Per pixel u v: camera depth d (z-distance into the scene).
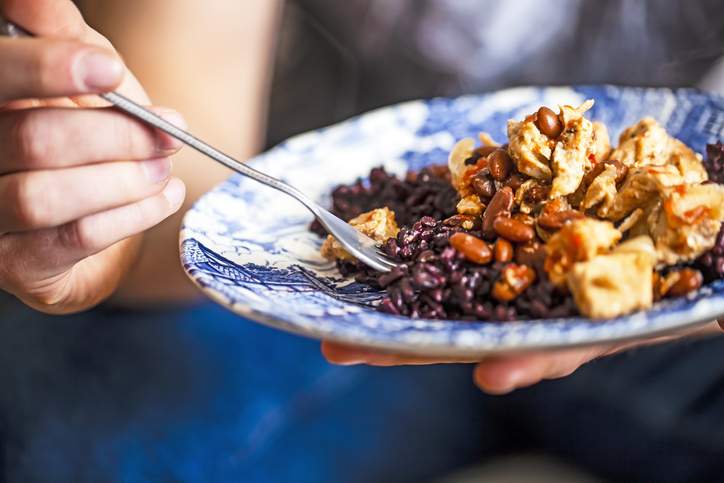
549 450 0.70
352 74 0.82
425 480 0.68
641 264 0.39
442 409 0.70
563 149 0.45
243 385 0.69
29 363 0.70
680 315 0.37
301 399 0.70
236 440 0.67
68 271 0.48
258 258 0.48
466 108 0.60
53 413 0.68
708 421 0.64
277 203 0.54
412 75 0.80
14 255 0.43
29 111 0.39
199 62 0.73
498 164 0.46
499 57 0.78
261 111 0.77
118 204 0.41
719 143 0.52
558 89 0.60
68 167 0.40
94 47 0.37
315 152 0.58
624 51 0.77
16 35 0.40
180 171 0.68
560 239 0.41
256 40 0.76
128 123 0.40
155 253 0.68
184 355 0.70
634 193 0.43
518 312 0.41
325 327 0.38
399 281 0.44
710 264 0.41
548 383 0.69
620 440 0.67
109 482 0.66
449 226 0.46
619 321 0.37
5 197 0.40
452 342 0.37
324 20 0.81
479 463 0.69
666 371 0.67
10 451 0.67
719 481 0.64
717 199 0.42
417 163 0.59
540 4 0.76
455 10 0.77
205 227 0.49
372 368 0.72
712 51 0.77
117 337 0.71
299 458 0.68
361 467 0.68
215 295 0.41
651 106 0.58
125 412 0.68
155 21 0.73
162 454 0.66
